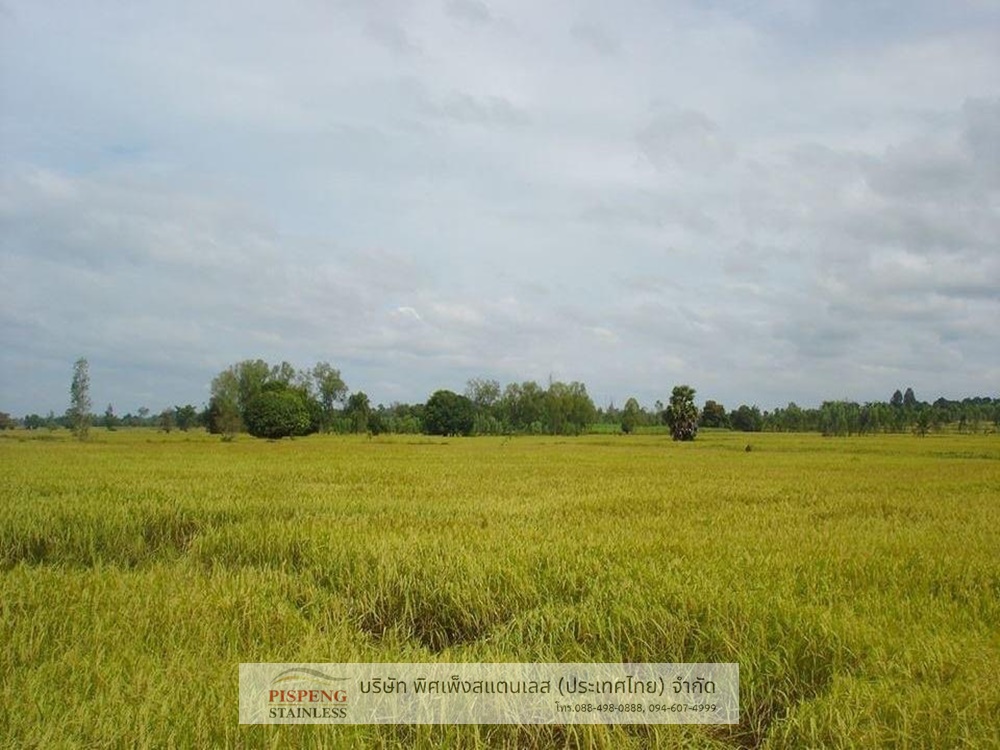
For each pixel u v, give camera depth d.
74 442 55.69
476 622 7.73
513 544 10.30
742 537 11.38
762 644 6.34
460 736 4.93
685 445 62.91
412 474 25.84
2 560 10.74
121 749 4.45
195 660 5.76
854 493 20.25
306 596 8.43
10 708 4.78
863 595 7.81
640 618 6.90
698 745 5.17
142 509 13.95
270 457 35.69
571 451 49.69
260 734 4.68
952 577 8.73
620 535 11.42
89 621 6.76
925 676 5.62
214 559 10.15
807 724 5.15
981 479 25.28
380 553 9.49
